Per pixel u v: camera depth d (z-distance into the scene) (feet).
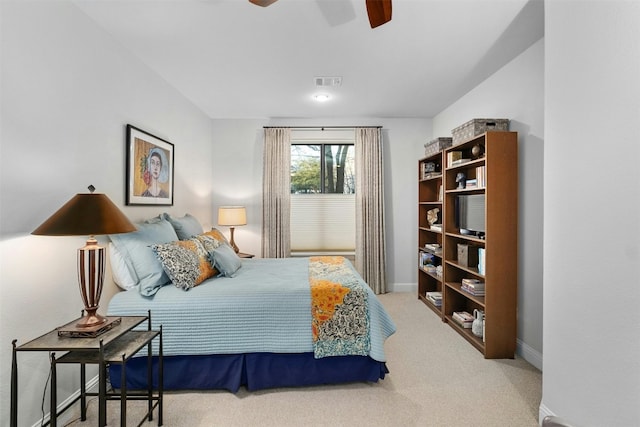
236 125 15.19
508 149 8.78
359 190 14.98
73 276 6.47
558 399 5.47
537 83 8.20
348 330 7.07
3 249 5.10
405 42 8.18
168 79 10.49
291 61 9.24
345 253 15.84
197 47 8.39
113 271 7.48
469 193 10.84
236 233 15.26
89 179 6.98
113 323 5.65
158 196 9.91
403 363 8.36
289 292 7.22
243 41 8.11
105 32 7.51
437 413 6.31
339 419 6.13
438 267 12.50
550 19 5.60
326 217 15.89
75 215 5.16
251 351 6.93
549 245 5.66
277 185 15.02
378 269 15.01
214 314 6.93
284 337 6.97
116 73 7.94
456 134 10.62
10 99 5.18
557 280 5.46
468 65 9.52
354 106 13.46
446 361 8.48
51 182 5.96
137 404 6.63
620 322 4.20
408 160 15.39
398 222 15.42
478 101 11.07
